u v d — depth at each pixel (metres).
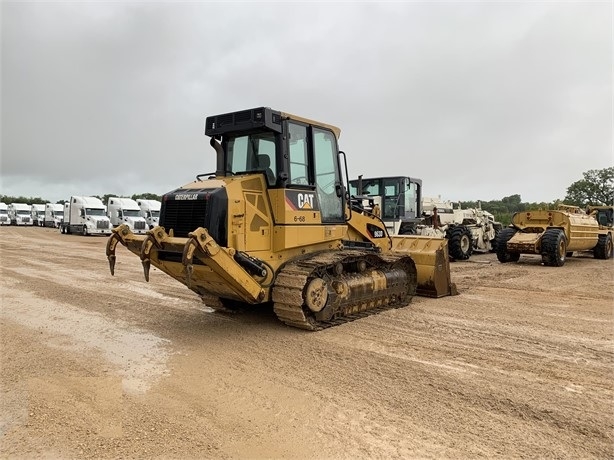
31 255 19.06
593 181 61.34
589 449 3.56
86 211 37.28
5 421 4.02
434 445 3.62
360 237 8.88
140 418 4.09
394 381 4.93
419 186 18.48
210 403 4.41
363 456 3.46
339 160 8.01
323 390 4.69
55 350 6.08
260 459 3.42
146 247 6.07
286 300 6.53
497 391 4.66
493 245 21.84
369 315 7.93
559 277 12.69
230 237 6.21
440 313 8.11
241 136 7.33
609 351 5.96
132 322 7.56
